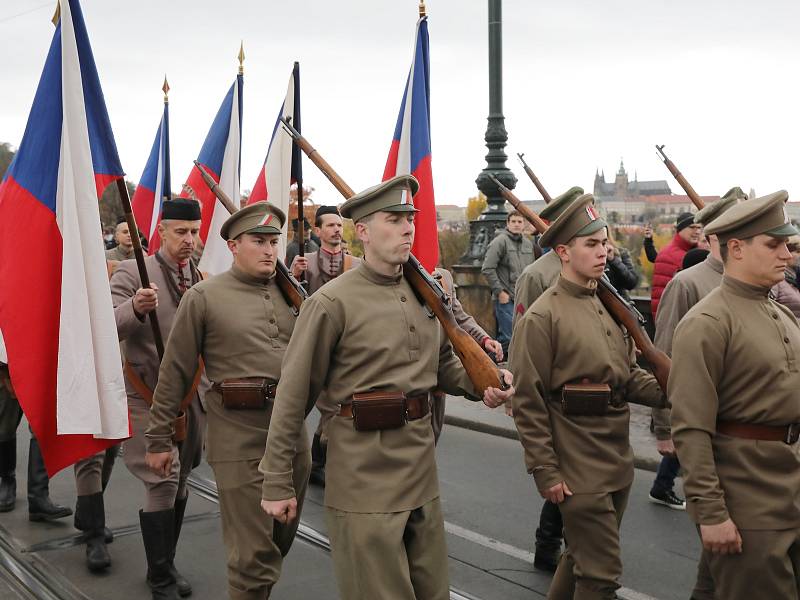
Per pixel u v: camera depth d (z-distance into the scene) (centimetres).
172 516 393
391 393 277
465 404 824
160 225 432
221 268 618
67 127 367
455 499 546
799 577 273
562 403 325
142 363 412
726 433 278
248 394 349
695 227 650
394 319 284
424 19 532
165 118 743
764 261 275
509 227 948
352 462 277
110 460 487
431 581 279
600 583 315
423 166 524
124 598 393
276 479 277
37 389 364
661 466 521
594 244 328
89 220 368
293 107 533
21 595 393
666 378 323
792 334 280
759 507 270
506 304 938
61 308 362
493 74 1077
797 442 280
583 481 318
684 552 448
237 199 645
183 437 388
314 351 280
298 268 519
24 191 368
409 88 529
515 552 451
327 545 461
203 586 407
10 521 503
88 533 434
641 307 864
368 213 284
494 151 1095
